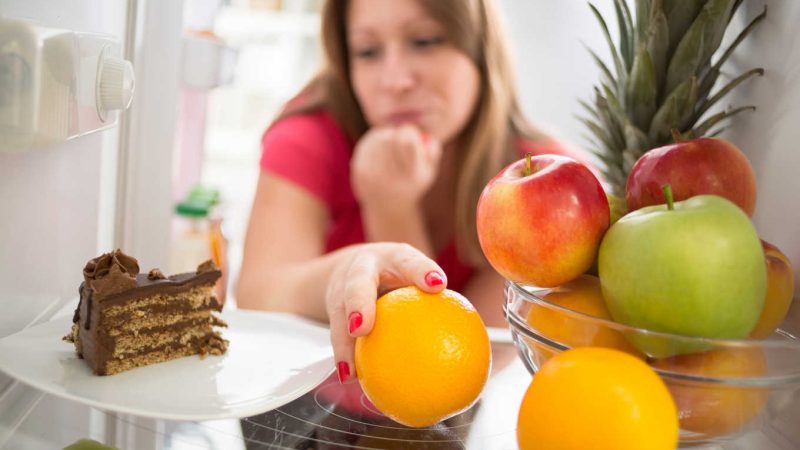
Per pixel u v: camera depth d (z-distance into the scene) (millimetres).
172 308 641
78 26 693
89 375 596
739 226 460
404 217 1862
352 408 586
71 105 562
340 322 598
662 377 473
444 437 543
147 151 1062
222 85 1366
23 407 548
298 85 2574
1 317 581
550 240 523
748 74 772
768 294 523
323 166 1885
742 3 859
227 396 570
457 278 1919
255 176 2689
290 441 529
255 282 1735
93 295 603
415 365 501
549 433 432
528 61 2170
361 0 1788
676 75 827
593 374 430
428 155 1823
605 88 880
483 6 1813
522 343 549
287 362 653
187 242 1307
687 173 545
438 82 1811
